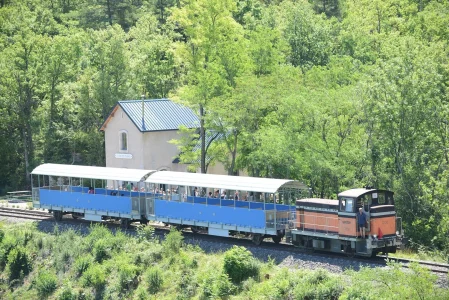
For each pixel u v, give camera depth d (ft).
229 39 254.68
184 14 251.39
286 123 223.10
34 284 201.26
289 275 160.76
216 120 237.86
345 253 171.53
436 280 147.13
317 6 433.89
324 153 210.18
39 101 343.87
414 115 197.26
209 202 200.03
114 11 487.20
